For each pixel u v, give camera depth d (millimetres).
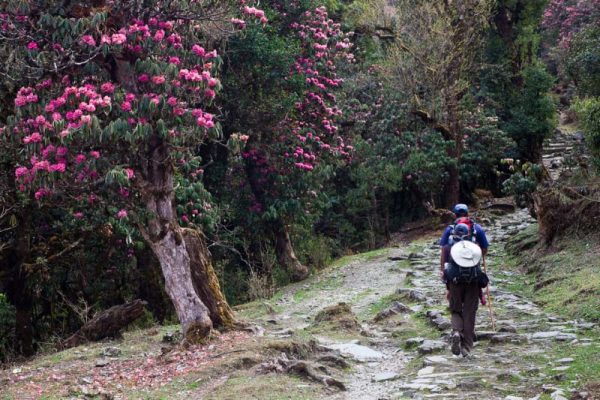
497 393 7023
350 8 31656
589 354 8016
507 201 26250
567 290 11984
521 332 9711
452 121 25609
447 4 25531
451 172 25844
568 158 18625
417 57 25594
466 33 25719
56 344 13938
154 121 9711
